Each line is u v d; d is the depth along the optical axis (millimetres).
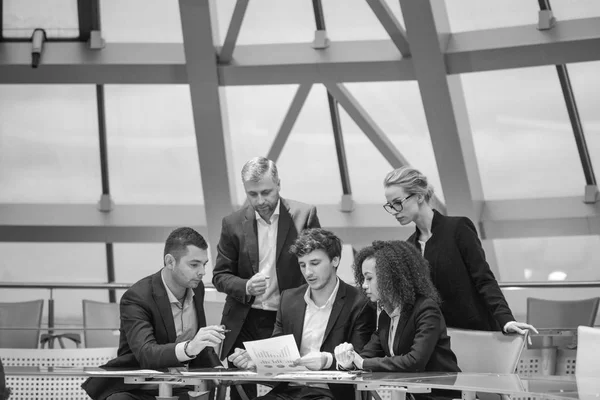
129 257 13156
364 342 5199
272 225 5840
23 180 12773
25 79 11203
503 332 5020
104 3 11133
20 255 13102
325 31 11094
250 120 12023
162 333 5230
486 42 10172
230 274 5832
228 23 11195
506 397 4762
